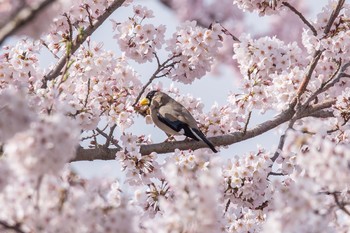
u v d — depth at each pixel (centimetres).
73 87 1383
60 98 1293
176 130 1420
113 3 1452
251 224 1363
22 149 743
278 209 805
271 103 1448
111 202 819
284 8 1530
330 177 854
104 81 1412
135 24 1472
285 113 1444
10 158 749
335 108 1398
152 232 847
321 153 861
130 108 1357
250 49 1417
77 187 820
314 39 1442
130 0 1554
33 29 736
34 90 1312
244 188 1342
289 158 1334
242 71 1429
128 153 1329
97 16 1446
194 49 1470
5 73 1386
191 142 1405
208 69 1511
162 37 1481
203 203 806
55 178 796
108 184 830
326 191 889
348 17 1459
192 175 884
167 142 1388
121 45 1479
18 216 779
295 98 1440
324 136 1130
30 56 1401
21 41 1414
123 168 1334
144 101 1477
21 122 739
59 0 746
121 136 1353
